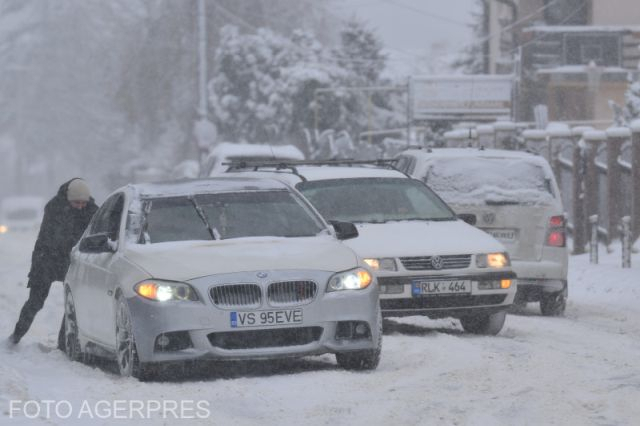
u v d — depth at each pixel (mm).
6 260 67438
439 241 30234
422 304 29531
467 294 29656
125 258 24391
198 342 22531
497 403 19922
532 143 64812
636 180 53281
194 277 22812
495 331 30781
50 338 33344
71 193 29844
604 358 25609
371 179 34000
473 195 37906
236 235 25266
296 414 19688
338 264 23594
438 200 33719
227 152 70062
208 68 170250
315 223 26109
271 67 138750
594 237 51406
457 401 20188
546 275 37188
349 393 21203
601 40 111688
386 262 29594
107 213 27688
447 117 97125
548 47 112000
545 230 37531
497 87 96750
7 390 21156
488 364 23922
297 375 23125
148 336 22719
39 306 30000
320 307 22953
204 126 114938
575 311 38312
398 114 139125
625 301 40469
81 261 27562
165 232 25250
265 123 133750
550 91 112562
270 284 22828
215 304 22609
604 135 57812
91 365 27906
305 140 130000
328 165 37688
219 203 26078
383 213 32812
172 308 22578
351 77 133500
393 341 27797
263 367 24828
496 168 38406
